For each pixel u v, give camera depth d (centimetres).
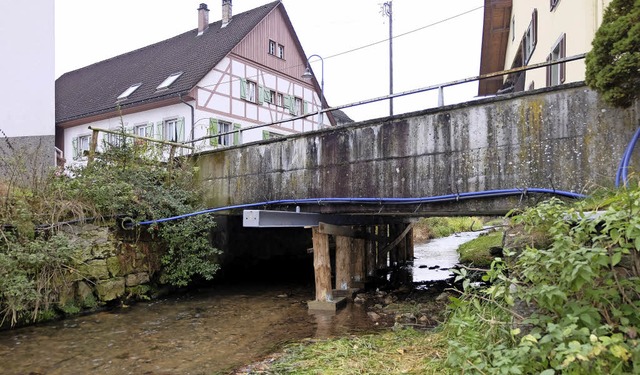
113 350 553
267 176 823
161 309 787
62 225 727
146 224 847
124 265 813
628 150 437
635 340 226
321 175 740
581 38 738
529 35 1239
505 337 298
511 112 546
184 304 834
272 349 548
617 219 247
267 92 2202
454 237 2442
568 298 266
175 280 902
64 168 841
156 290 888
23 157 857
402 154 643
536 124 528
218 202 906
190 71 1956
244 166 862
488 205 566
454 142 593
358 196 691
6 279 610
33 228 686
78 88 2630
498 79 1839
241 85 2039
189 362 507
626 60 368
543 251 270
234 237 1187
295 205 778
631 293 264
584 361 220
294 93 2395
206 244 909
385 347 487
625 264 282
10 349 554
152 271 867
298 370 437
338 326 658
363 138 687
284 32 2341
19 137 1088
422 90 626
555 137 514
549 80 976
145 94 2016
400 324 639
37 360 516
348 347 497
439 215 710
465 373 263
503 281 294
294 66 2405
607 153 480
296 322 691
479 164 570
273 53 2267
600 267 268
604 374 221
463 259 1415
